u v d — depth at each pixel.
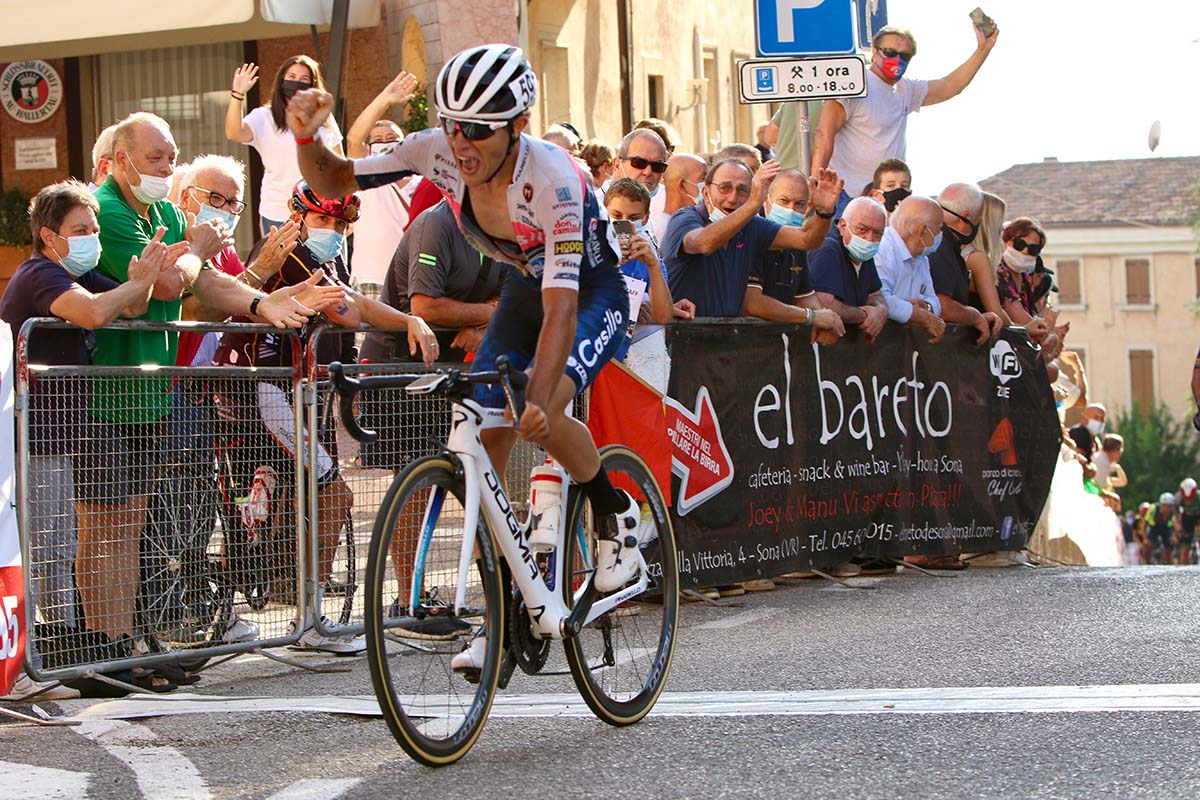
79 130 31.89
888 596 16.89
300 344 13.66
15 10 24.98
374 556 8.88
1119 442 47.00
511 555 9.80
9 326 11.41
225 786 9.04
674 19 46.69
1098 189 156.88
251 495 13.31
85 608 12.05
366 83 30.17
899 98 23.34
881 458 19.23
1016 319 22.53
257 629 13.34
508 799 8.52
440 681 9.51
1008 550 21.61
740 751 9.47
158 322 12.64
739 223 16.41
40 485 11.70
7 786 9.11
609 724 10.41
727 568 16.88
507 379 8.96
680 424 16.27
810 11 18.84
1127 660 12.33
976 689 11.27
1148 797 8.20
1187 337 148.38
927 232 19.78
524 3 30.61
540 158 9.51
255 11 25.12
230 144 31.44
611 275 10.33
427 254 14.96
